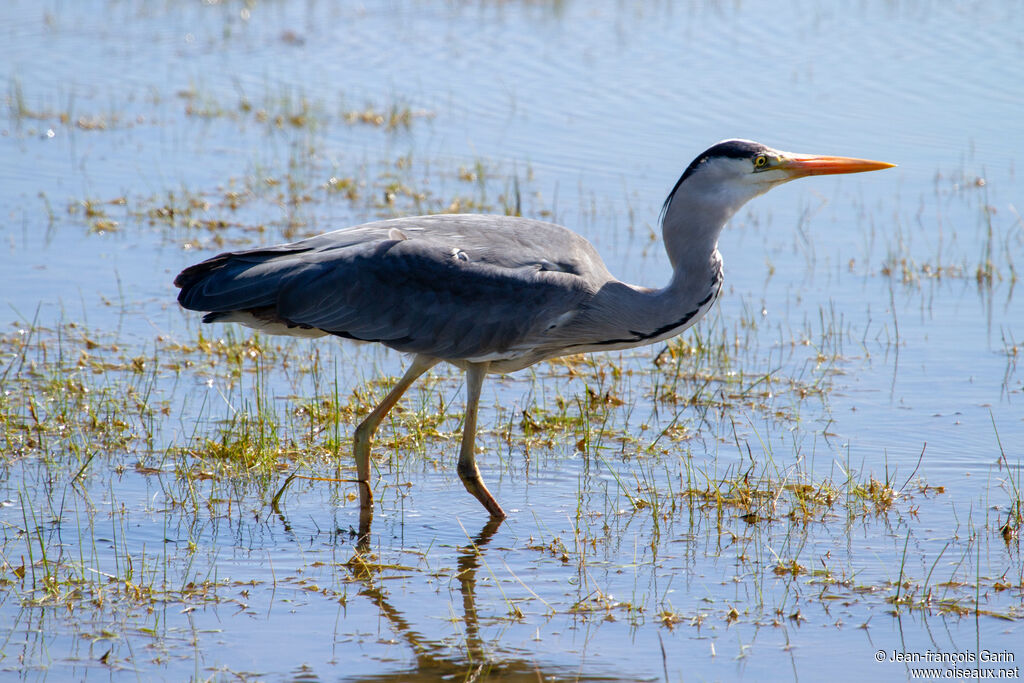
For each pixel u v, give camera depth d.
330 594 8.94
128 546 9.52
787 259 16.50
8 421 11.30
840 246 16.88
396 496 10.66
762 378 13.12
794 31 27.48
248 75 24.73
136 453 11.15
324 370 13.37
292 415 12.12
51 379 12.42
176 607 8.66
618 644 8.31
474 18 29.44
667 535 9.89
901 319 14.61
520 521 10.20
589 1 31.17
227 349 13.48
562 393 12.99
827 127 20.58
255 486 10.70
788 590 8.98
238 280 9.98
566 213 17.45
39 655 7.99
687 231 10.55
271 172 19.41
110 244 16.44
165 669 7.88
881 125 20.83
